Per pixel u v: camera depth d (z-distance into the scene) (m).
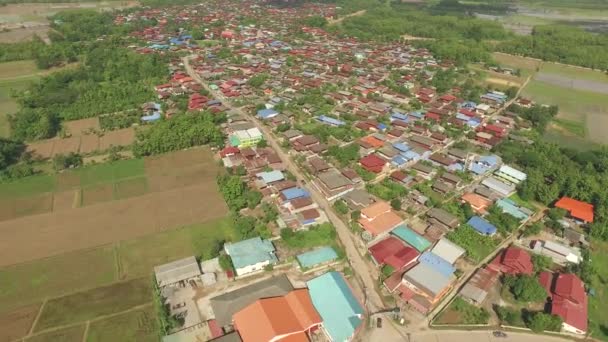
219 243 75.31
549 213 86.25
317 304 62.38
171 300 64.31
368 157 106.25
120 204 89.62
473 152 116.00
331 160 109.00
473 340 59.50
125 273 70.50
